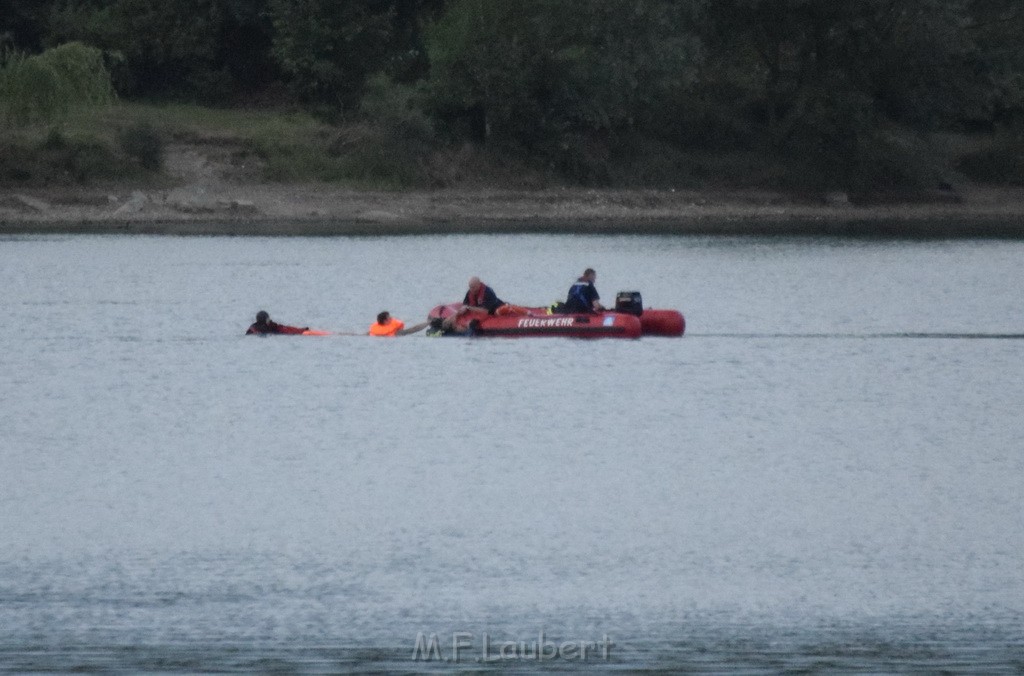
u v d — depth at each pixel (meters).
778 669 61.97
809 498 86.12
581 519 81.62
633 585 71.50
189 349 134.75
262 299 170.12
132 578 71.75
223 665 61.88
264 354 132.00
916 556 75.69
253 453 96.50
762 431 103.44
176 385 118.38
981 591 70.75
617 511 83.19
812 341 143.12
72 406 110.75
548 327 137.50
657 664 62.34
